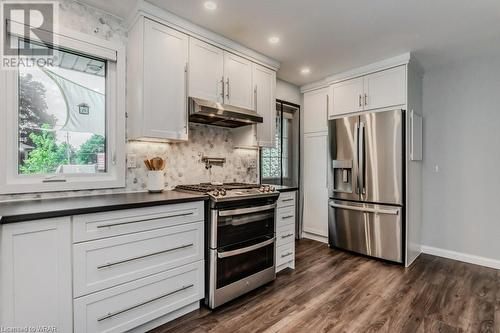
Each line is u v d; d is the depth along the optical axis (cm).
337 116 368
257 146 310
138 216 172
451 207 333
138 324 172
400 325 189
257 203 243
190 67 238
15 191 176
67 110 204
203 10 218
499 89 302
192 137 276
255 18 230
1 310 126
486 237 309
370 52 299
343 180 352
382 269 294
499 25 239
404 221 303
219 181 300
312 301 223
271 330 183
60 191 196
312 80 400
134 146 235
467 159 323
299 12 220
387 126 310
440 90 341
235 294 221
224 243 215
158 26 218
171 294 190
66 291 145
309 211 417
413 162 322
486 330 183
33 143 188
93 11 211
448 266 303
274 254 260
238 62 281
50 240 140
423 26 242
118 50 224
